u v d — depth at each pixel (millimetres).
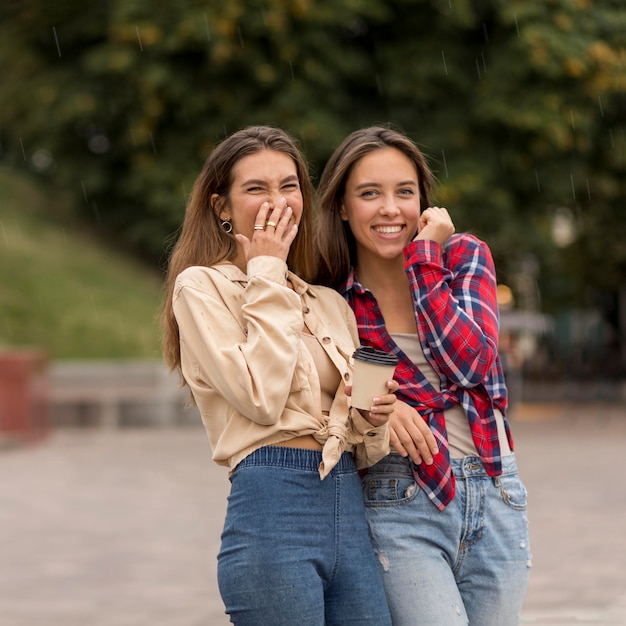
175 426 26266
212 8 27797
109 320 29562
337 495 4906
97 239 35156
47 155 33750
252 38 28234
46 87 30750
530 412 31203
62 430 25703
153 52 28734
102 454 20359
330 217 5645
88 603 9422
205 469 17766
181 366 5164
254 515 4781
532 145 28328
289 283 5309
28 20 31266
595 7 28984
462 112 28797
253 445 4867
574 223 37938
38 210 35156
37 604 9406
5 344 27234
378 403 4863
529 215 28750
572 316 62312
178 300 5031
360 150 5453
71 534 12461
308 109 28109
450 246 5570
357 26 29344
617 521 12672
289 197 5172
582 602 9156
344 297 5555
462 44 29156
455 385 5297
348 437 4977
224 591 4832
